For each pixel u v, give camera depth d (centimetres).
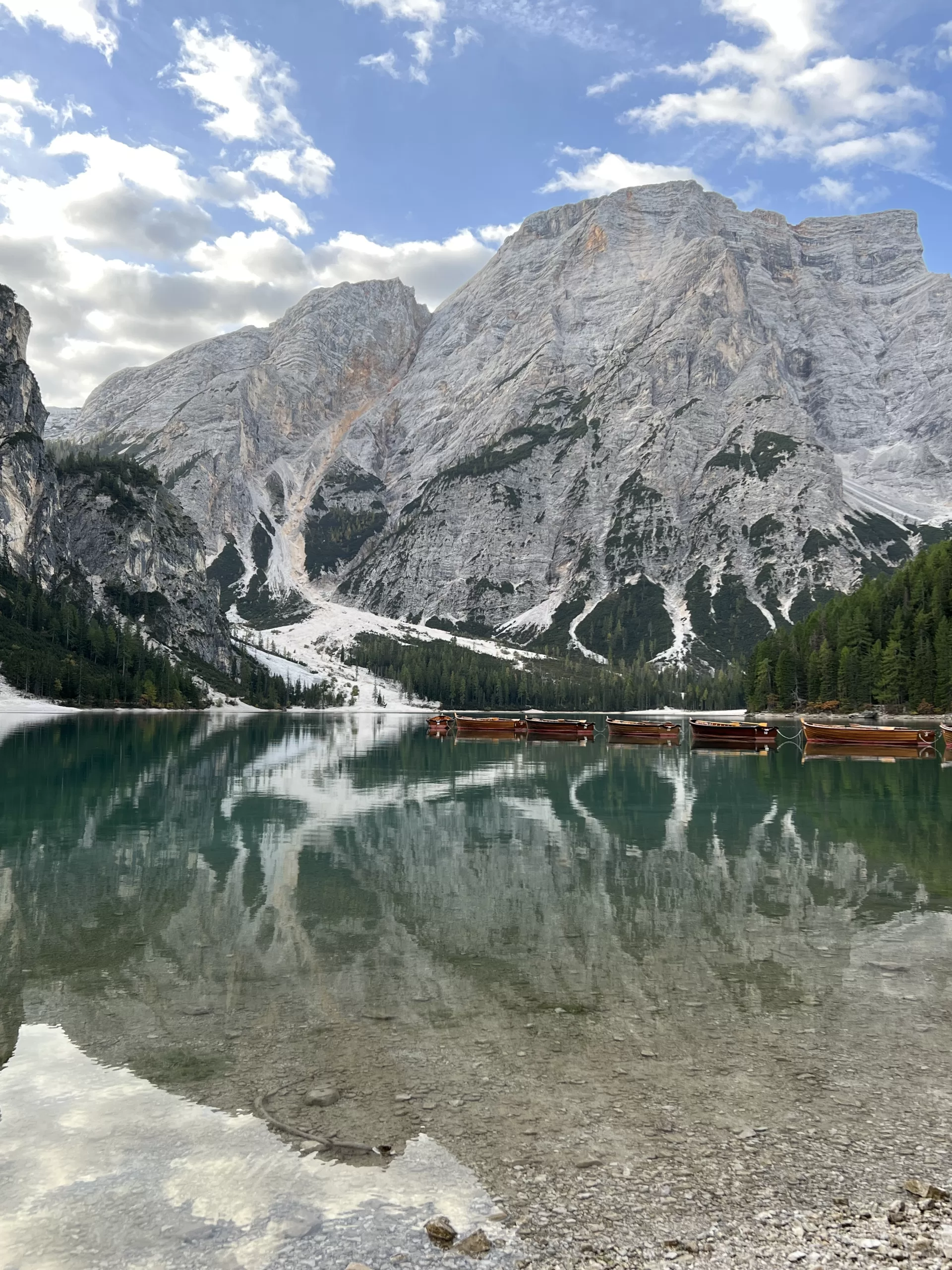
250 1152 1069
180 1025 1494
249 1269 846
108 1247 879
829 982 1750
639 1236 898
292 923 2212
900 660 16562
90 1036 1446
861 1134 1127
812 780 6631
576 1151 1074
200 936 2088
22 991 1677
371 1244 882
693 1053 1386
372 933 2114
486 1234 898
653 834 3819
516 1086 1257
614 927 2180
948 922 2244
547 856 3250
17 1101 1205
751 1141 1107
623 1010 1583
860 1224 922
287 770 7075
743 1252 873
